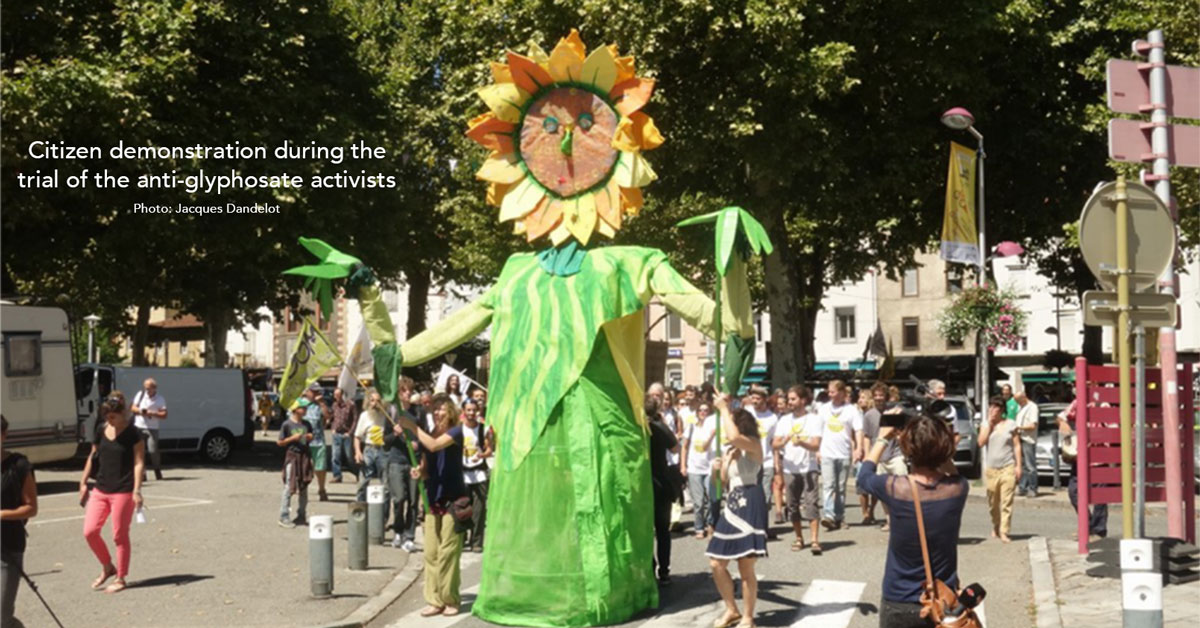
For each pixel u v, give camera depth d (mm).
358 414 24406
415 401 15719
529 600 10781
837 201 26688
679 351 63031
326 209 29391
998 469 15133
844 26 24922
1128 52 27078
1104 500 13266
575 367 10914
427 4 29344
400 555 14852
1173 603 10367
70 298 34281
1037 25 26547
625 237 34969
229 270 31266
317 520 12133
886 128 26344
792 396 14688
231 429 31094
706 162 25031
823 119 24188
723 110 23547
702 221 10820
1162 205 9992
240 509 19234
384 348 11570
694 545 15711
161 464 29953
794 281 26797
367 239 31656
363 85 32781
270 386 54812
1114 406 13289
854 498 21250
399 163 36969
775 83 23125
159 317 73688
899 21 25031
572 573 10727
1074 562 12766
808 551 14703
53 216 25859
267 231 28109
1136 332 10398
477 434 15914
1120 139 11047
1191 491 12523
